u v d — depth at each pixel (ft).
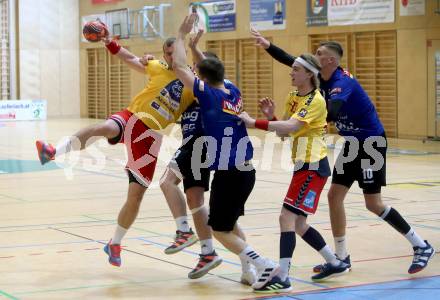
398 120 75.36
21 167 56.03
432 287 21.06
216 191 20.68
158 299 20.03
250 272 21.47
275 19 85.81
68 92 121.70
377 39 76.28
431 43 71.46
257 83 89.20
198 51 23.25
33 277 22.54
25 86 119.24
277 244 27.45
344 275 22.68
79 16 120.47
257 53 88.84
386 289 20.84
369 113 22.68
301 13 82.94
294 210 21.11
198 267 21.99
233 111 20.92
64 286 21.45
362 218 32.99
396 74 74.84
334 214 23.11
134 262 24.73
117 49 24.93
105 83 115.55
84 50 120.26
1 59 119.03
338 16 79.00
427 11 71.36
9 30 118.62
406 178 47.50
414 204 36.96
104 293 20.66
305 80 21.04
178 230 23.29
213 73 20.88
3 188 44.62
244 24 89.66
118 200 39.75
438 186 43.73
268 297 20.07
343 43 79.30
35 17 119.14
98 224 32.32
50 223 32.60
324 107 21.06
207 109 20.67
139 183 23.18
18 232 30.40
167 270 23.58
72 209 36.68
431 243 27.37
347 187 23.09
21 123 107.96
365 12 76.48
